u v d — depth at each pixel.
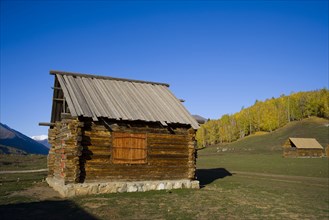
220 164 55.91
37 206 13.63
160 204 14.81
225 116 169.12
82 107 18.09
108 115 18.27
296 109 156.00
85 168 17.66
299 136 119.94
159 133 20.31
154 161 19.86
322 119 145.88
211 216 12.73
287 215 13.50
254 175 35.19
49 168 23.05
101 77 23.20
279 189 22.55
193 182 20.81
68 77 21.38
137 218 11.88
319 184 26.59
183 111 22.45
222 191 20.30
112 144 18.58
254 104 184.75
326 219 12.93
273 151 97.19
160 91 24.77
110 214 12.34
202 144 162.88
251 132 158.00
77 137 17.23
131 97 21.86
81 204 14.20
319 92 160.38
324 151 89.88
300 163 54.59
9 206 13.57
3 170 33.59
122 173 18.67
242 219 12.48
